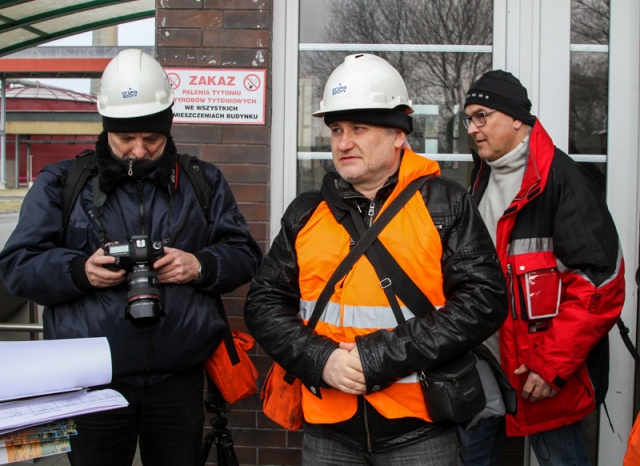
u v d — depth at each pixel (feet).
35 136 86.79
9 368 5.08
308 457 6.99
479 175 9.30
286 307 6.87
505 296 6.45
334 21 11.59
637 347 10.94
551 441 8.64
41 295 6.98
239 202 11.03
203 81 10.93
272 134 11.51
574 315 7.90
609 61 11.25
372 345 6.08
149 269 6.72
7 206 72.95
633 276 11.10
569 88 11.34
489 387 6.85
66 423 5.12
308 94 11.60
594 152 11.36
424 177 6.67
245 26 10.91
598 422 11.21
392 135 6.60
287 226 6.97
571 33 11.32
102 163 7.23
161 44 10.95
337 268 6.51
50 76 69.67
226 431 8.55
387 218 6.44
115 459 7.32
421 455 6.48
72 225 7.26
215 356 7.72
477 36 11.53
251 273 7.92
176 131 11.00
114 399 5.20
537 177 8.14
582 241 7.98
